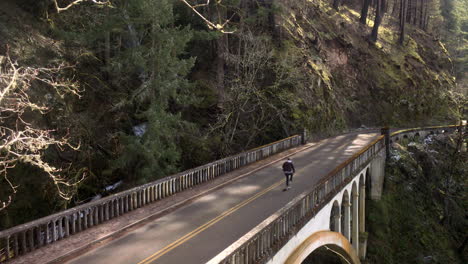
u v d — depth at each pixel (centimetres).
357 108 4203
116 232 1080
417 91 4822
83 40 1995
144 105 2264
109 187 1875
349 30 4953
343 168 1628
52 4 2136
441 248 2642
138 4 1845
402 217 2688
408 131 3656
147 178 1806
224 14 2719
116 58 2008
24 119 1512
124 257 924
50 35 2067
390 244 2450
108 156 1988
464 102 4456
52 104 1702
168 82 1903
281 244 978
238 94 2597
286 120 3017
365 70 4591
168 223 1176
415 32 6212
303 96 3288
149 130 1875
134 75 2425
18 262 870
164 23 1970
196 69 3195
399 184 2894
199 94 2956
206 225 1152
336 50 4366
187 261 898
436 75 5369
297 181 1728
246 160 2102
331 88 3828
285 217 1025
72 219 1058
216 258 715
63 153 1714
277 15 3691
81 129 1836
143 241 1029
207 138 2589
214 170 1788
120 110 2183
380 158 2633
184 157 2392
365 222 2480
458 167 3609
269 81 3173
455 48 6944
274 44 3456
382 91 4544
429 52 5931
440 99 4991
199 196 1485
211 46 3291
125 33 2267
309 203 1215
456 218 3089
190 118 2758
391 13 6688
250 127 2878
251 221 1182
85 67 2227
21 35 1848
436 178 3350
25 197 1481
